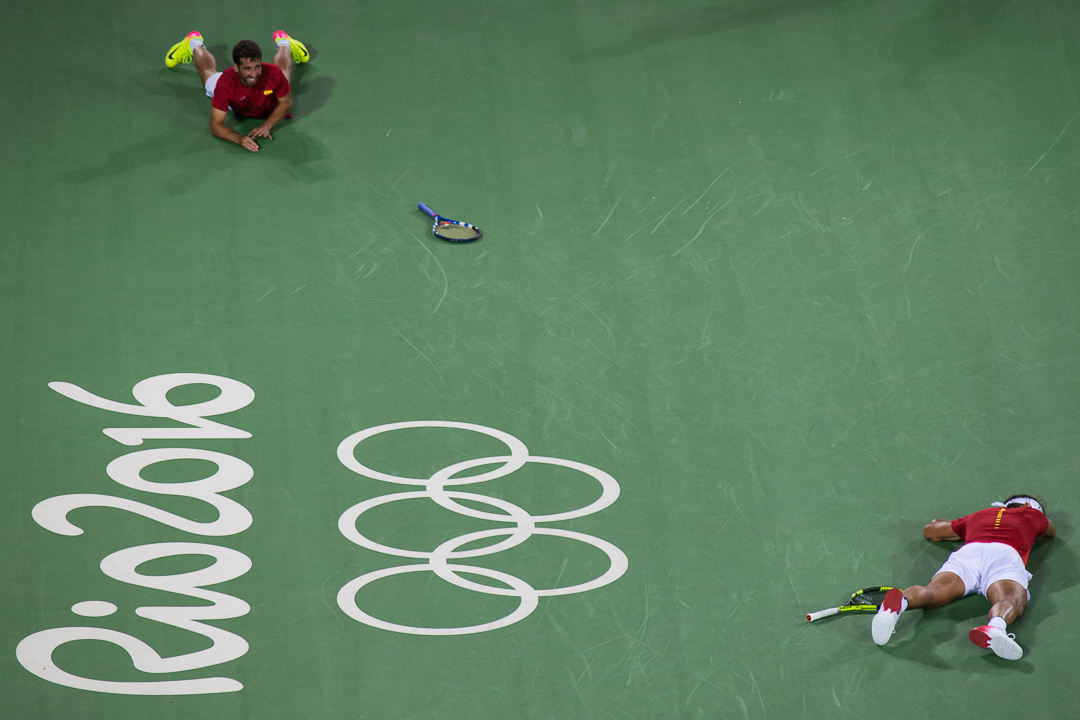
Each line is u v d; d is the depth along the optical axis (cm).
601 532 2559
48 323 2777
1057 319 2970
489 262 3020
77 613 2350
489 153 3250
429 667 2342
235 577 2430
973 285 3034
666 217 3145
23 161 3080
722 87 3450
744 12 3656
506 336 2880
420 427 2695
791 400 2802
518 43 3522
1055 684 2348
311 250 2992
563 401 2769
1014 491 2658
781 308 2973
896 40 3594
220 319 2833
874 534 2592
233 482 2569
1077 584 2508
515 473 2639
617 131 3325
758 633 2428
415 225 3080
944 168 3284
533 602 2447
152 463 2578
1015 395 2825
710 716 2305
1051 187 3244
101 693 2255
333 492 2577
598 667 2362
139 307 2833
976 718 2302
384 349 2823
